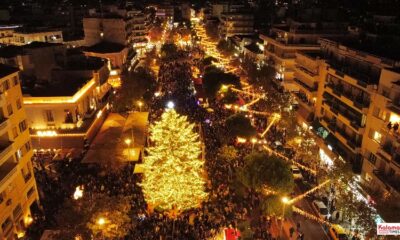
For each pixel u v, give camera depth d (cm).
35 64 5712
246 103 6906
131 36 11144
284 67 7238
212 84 7262
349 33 6241
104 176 4378
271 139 5478
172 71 9681
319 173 4338
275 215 3706
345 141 4559
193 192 3759
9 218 3444
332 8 7888
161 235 3481
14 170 3431
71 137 5081
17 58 5662
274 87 7450
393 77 3688
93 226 3045
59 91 5141
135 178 4331
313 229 3781
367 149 4131
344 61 5056
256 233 3559
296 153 5016
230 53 11138
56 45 6084
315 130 5484
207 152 5006
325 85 5300
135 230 3500
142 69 8375
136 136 5212
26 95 4922
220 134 5275
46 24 11681
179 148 3681
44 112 5028
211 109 6738
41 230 3556
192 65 10631
